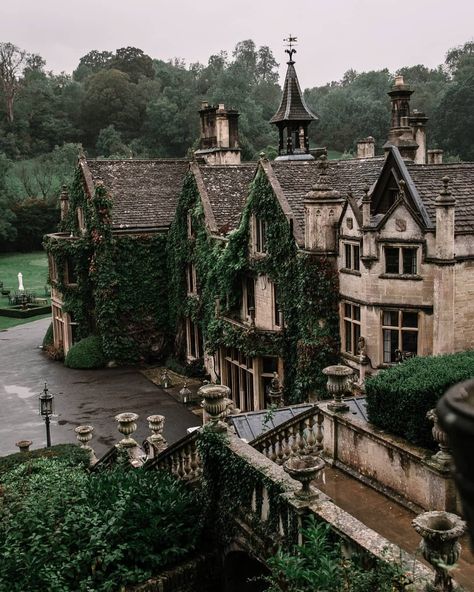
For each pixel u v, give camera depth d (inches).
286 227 1072.8
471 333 885.8
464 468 89.8
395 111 1396.4
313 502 381.7
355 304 964.6
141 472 597.9
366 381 485.1
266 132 3971.5
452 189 943.0
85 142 4680.1
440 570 272.1
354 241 949.8
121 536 503.8
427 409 430.3
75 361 1612.9
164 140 4315.9
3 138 4367.6
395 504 442.3
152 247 1616.6
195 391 1380.4
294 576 310.8
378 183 981.2
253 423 658.2
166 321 1644.9
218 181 1440.7
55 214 3782.0
